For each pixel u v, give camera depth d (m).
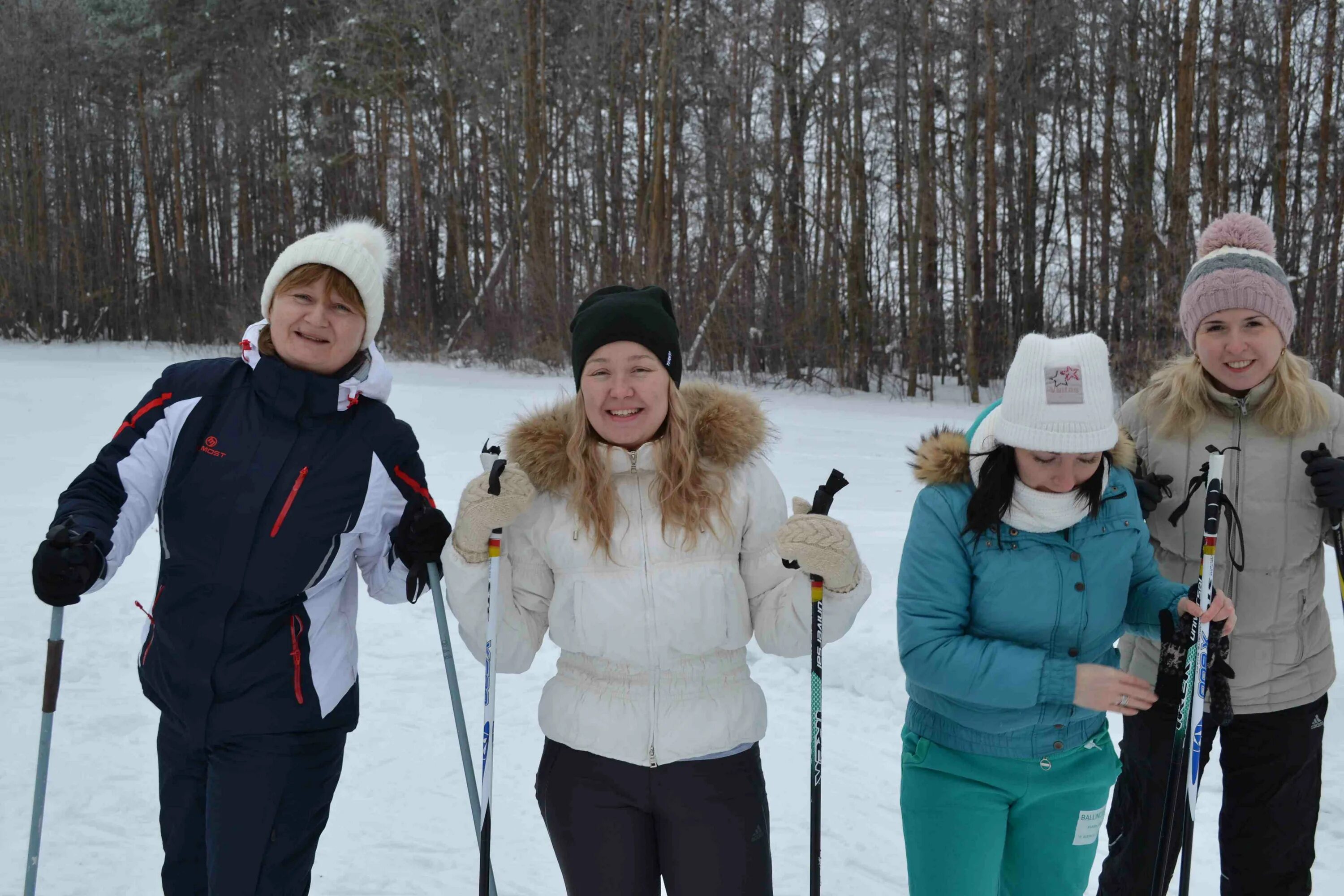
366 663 5.38
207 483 2.32
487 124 31.72
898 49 25.17
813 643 2.18
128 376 20.17
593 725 2.20
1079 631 2.31
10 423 13.88
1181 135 19.55
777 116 27.27
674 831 2.21
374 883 3.29
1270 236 2.71
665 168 29.02
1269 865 2.69
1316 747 2.69
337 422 2.42
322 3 36.38
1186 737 2.34
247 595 2.31
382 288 2.53
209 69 38.72
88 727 4.40
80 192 39.09
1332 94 22.80
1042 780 2.30
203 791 2.41
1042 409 2.16
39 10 37.72
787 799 3.94
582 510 2.18
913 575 2.35
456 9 31.84
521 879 3.35
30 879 2.46
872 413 19.23
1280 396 2.61
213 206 40.00
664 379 2.21
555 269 27.33
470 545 2.18
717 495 2.21
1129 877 2.71
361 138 36.44
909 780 2.42
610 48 28.69
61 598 2.17
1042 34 25.69
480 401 17.31
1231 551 2.66
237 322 33.19
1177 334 18.88
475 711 4.74
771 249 28.05
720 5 28.39
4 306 36.47
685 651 2.19
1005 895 2.48
